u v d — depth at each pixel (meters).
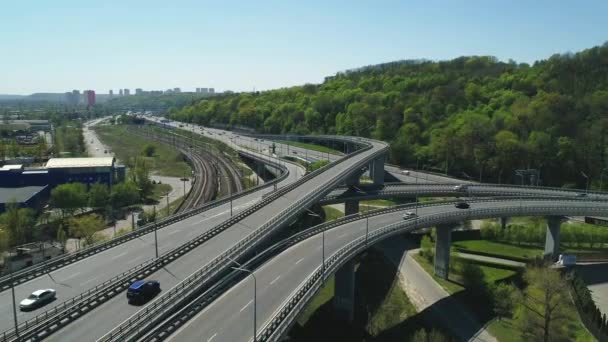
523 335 83.94
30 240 117.56
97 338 51.75
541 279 84.25
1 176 164.25
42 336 51.94
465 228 147.50
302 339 82.31
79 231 115.38
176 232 93.56
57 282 66.75
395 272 113.44
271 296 66.50
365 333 87.00
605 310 95.38
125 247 82.94
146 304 60.56
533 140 198.12
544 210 121.75
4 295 62.38
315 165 199.88
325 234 102.44
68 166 176.50
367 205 176.25
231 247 81.88
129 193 159.88
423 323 90.12
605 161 188.50
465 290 103.38
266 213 105.81
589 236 130.12
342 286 90.31
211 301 64.75
